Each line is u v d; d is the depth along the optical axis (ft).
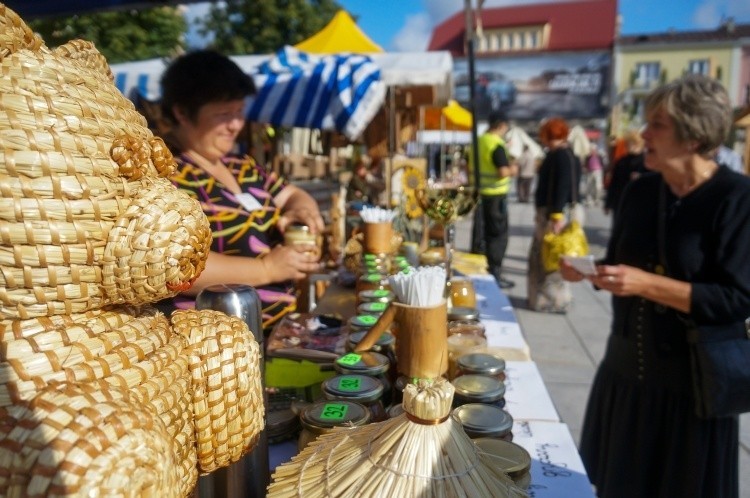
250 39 45.52
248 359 2.40
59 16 9.67
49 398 1.60
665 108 5.28
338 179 22.02
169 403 1.99
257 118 11.69
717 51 115.85
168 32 25.61
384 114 17.11
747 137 22.80
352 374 3.76
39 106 1.68
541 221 15.97
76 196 1.69
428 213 5.97
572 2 135.33
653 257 5.74
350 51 17.72
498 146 17.75
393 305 3.79
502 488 2.27
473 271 8.92
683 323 5.35
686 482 5.32
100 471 1.45
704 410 5.07
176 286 1.94
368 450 2.30
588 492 3.25
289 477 2.40
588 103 119.24
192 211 2.00
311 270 5.55
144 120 2.28
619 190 19.12
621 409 5.88
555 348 13.78
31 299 1.70
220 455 2.36
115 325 1.99
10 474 1.50
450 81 17.61
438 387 2.26
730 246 5.09
